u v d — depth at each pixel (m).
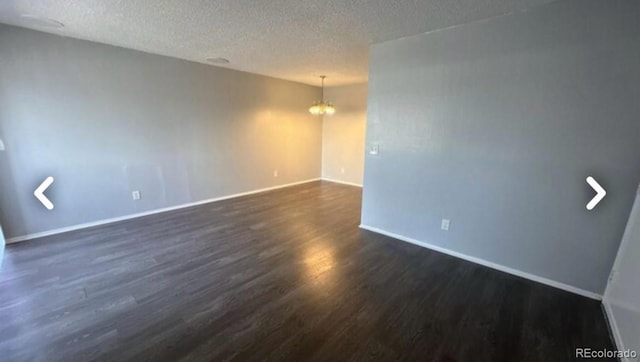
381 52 3.22
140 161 4.02
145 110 3.96
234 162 5.26
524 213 2.50
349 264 2.79
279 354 1.68
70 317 1.96
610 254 2.15
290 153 6.35
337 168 6.97
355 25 2.70
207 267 2.69
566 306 2.16
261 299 2.21
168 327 1.89
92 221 3.69
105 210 3.79
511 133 2.47
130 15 2.54
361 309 2.10
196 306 2.11
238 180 5.39
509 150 2.50
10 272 2.54
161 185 4.30
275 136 5.94
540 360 1.66
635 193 1.99
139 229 3.62
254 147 5.56
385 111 3.28
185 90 4.34
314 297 2.24
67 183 3.43
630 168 2.01
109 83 3.58
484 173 2.67
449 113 2.81
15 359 1.61
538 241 2.47
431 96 2.90
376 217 3.61
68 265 2.68
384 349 1.73
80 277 2.48
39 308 2.05
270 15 2.48
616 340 1.79
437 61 2.81
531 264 2.53
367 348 1.74
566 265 2.36
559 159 2.28
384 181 3.44
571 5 2.09
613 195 2.09
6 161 3.01
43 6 2.37
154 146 4.14
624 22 1.93
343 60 4.11
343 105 6.64
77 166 3.48
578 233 2.27
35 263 2.71
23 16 2.60
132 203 4.03
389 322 1.97
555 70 2.21
